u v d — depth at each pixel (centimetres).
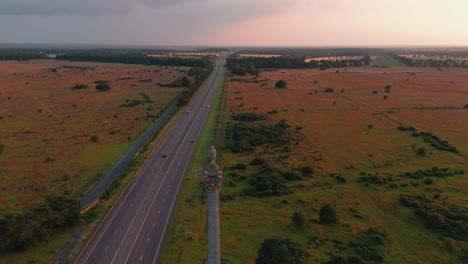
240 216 7000
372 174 9050
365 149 11119
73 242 6144
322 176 9019
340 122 14562
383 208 7350
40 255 5753
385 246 5991
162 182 8706
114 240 6259
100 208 7300
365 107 17438
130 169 9381
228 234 6359
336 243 6109
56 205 6825
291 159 10200
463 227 6406
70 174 9012
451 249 5903
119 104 18062
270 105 17988
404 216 7012
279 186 8288
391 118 15112
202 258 5731
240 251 5878
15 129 13112
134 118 15050
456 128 13425
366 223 6775
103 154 10569
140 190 8262
